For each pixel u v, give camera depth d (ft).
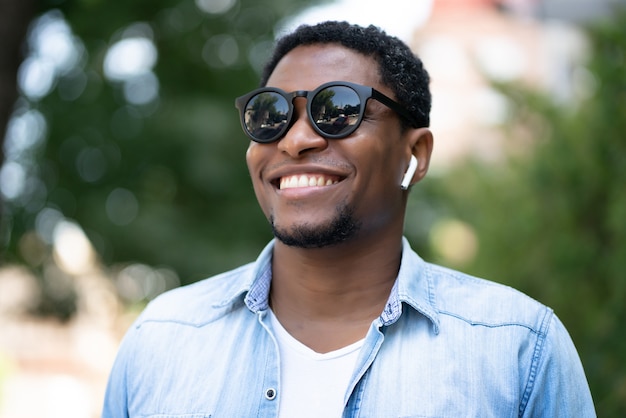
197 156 16.61
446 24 42.73
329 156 5.65
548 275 11.47
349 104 5.63
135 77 17.37
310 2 17.04
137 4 16.22
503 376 5.50
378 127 5.77
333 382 5.60
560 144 11.47
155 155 17.37
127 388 6.16
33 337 25.82
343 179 5.69
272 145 5.85
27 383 23.89
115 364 6.35
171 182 17.67
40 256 16.83
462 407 5.38
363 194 5.71
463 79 39.88
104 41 16.08
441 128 39.09
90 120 17.17
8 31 12.11
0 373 20.01
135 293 17.62
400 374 5.55
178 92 17.54
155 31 16.93
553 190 11.53
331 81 5.74
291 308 6.11
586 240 11.03
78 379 25.35
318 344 5.90
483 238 13.26
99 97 17.10
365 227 5.82
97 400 23.86
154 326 6.28
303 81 5.86
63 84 16.76
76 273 17.25
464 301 5.95
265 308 6.08
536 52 41.22
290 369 5.74
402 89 5.99
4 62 12.14
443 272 6.29
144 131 17.15
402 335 5.76
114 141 17.34
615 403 9.61
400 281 5.91
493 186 13.51
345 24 6.19
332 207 5.65
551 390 5.58
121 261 16.89
